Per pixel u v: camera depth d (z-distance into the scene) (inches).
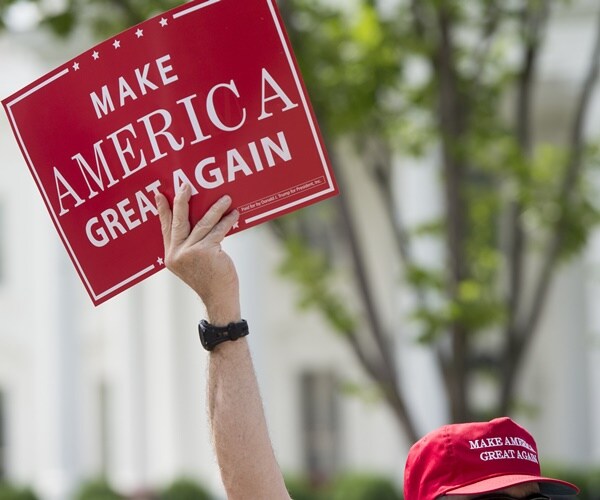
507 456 193.2
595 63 638.5
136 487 1464.1
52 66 1041.5
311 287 623.5
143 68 201.3
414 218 973.8
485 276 630.5
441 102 590.6
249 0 199.9
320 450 1496.1
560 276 1358.3
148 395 1603.1
